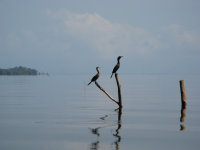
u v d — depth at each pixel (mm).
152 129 23172
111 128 23609
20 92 65750
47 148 18141
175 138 20281
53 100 47031
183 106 35375
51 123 25891
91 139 20062
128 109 35344
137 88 83750
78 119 27969
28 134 21688
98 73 31719
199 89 73250
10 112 32812
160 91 69062
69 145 18688
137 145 18594
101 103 42656
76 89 79188
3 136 21125
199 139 20016
